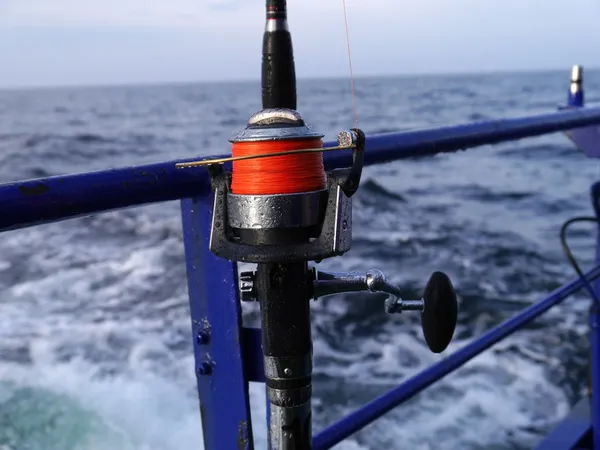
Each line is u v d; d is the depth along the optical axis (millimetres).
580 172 21156
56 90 134625
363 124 44375
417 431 5164
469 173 21219
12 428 5410
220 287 1200
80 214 937
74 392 5973
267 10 883
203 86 146750
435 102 63688
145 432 5395
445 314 960
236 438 1239
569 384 5957
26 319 7793
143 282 9359
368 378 6332
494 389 5844
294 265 878
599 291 2744
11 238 11953
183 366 6449
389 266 10656
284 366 894
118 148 32062
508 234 12938
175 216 13781
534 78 135000
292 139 812
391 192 17641
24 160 27234
